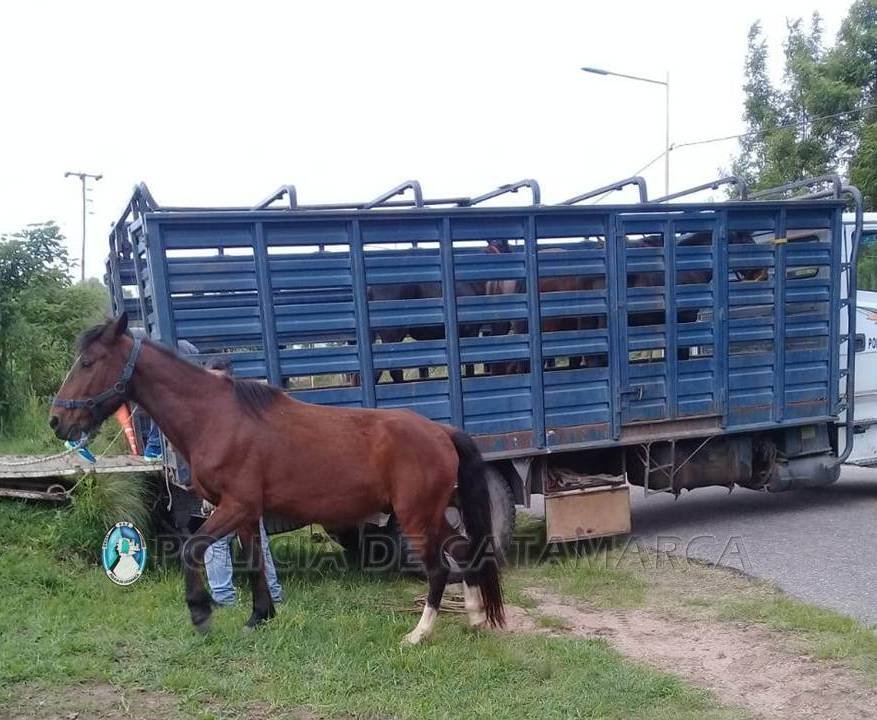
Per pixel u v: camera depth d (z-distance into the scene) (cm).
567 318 682
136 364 463
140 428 680
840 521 770
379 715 380
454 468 486
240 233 560
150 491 618
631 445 708
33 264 1216
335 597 557
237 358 565
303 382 627
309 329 582
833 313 789
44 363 1172
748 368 746
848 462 834
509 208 630
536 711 384
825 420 789
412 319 610
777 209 746
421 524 476
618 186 709
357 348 594
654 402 702
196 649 443
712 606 545
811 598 549
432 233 614
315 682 408
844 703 393
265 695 394
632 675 422
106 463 613
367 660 437
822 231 791
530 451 650
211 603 462
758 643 476
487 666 433
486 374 699
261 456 461
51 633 456
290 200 577
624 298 683
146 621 481
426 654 444
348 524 488
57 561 567
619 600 564
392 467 472
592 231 669
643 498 930
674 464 732
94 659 426
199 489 477
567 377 665
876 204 1889
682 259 706
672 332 704
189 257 546
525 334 649
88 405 462
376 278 599
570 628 510
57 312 1209
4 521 591
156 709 379
